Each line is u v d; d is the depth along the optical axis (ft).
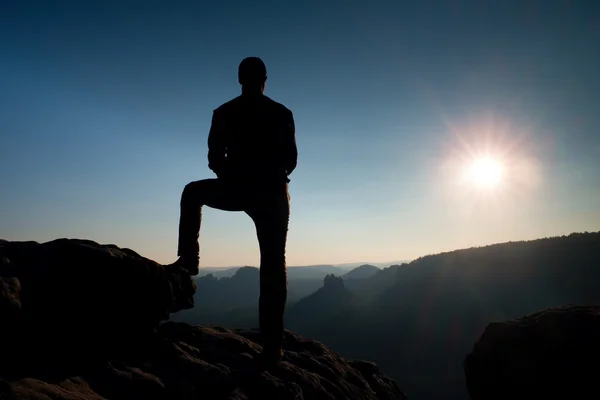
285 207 14.33
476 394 19.75
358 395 16.66
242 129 14.08
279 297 14.12
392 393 20.80
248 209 14.26
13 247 10.70
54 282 10.18
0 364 8.60
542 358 16.80
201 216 14.51
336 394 14.89
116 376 10.02
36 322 9.55
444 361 285.23
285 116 14.44
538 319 18.29
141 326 12.05
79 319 10.44
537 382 16.56
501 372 18.22
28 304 9.46
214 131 14.28
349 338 368.48
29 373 8.72
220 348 14.58
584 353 15.70
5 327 8.77
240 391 11.62
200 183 14.21
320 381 14.82
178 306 13.74
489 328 20.11
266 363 13.91
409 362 298.15
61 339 10.09
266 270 14.10
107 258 11.14
